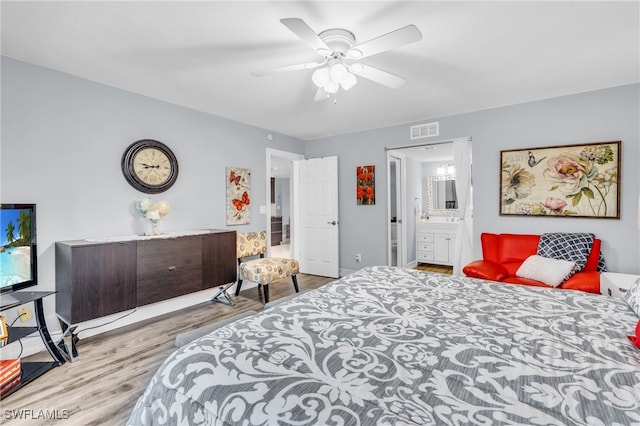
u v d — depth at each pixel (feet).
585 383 2.85
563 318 4.57
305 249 17.24
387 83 7.45
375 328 4.23
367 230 15.39
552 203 10.85
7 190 7.64
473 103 11.43
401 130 14.16
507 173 11.64
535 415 2.43
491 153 12.00
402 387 2.85
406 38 5.52
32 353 7.86
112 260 8.25
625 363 3.23
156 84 9.45
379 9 5.91
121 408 5.68
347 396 2.74
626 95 9.71
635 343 3.68
